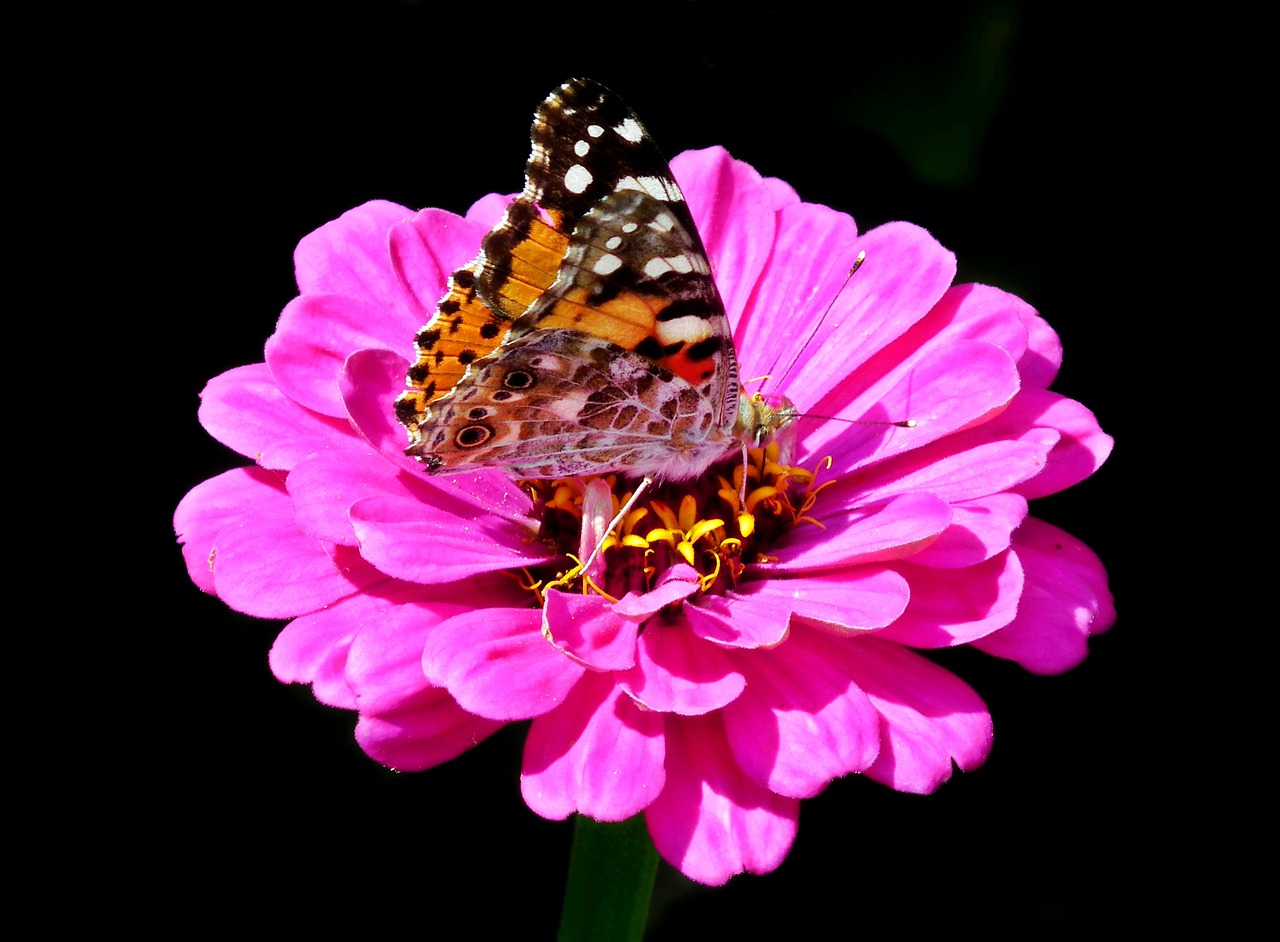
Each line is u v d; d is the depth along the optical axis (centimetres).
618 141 21
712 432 22
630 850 22
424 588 22
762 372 24
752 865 21
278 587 22
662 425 22
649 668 21
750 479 23
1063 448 22
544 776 21
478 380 21
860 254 23
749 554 23
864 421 23
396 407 22
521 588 22
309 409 23
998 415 23
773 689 21
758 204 24
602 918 22
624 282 21
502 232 21
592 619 21
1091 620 22
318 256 24
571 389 21
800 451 23
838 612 21
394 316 23
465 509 23
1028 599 22
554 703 21
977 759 21
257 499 23
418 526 22
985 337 23
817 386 23
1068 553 22
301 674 21
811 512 23
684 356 22
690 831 21
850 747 21
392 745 21
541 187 21
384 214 24
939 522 21
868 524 22
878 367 23
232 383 23
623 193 21
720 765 21
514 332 21
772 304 24
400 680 21
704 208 24
